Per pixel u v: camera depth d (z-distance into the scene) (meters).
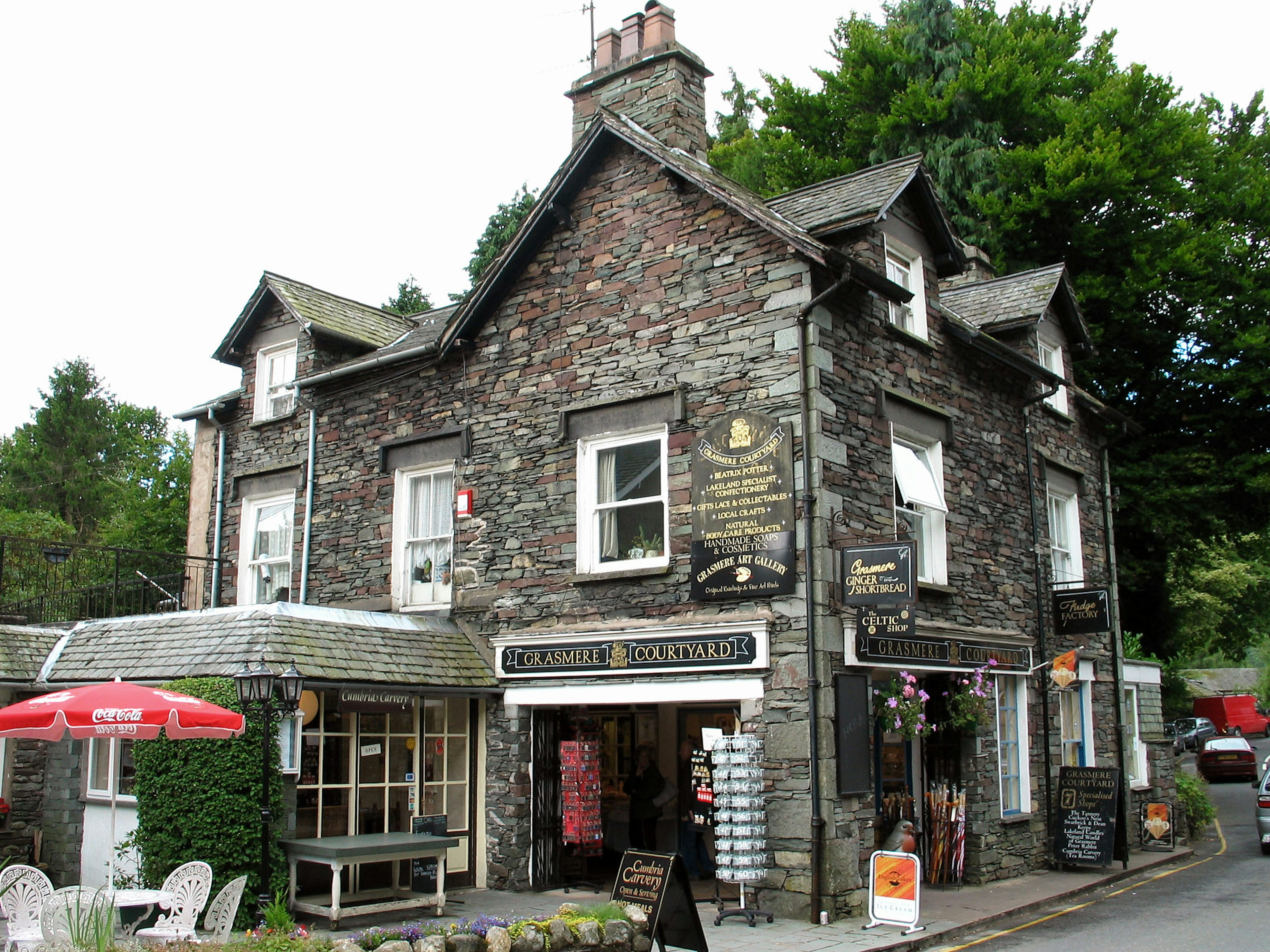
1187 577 29.34
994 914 11.31
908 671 12.30
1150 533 24.42
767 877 10.78
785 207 13.83
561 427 13.29
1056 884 13.55
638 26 14.97
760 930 10.16
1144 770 18.41
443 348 14.43
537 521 13.39
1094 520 18.30
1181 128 25.42
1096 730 16.97
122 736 9.52
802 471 11.25
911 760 13.62
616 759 15.21
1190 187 25.88
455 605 13.88
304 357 16.50
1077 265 25.80
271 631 11.42
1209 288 23.69
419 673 12.30
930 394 13.80
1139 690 18.97
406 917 10.82
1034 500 16.00
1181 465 23.81
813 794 10.58
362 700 11.80
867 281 11.67
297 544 16.08
